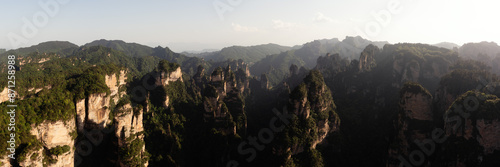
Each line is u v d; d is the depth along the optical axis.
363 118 108.75
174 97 114.50
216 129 100.44
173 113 104.12
